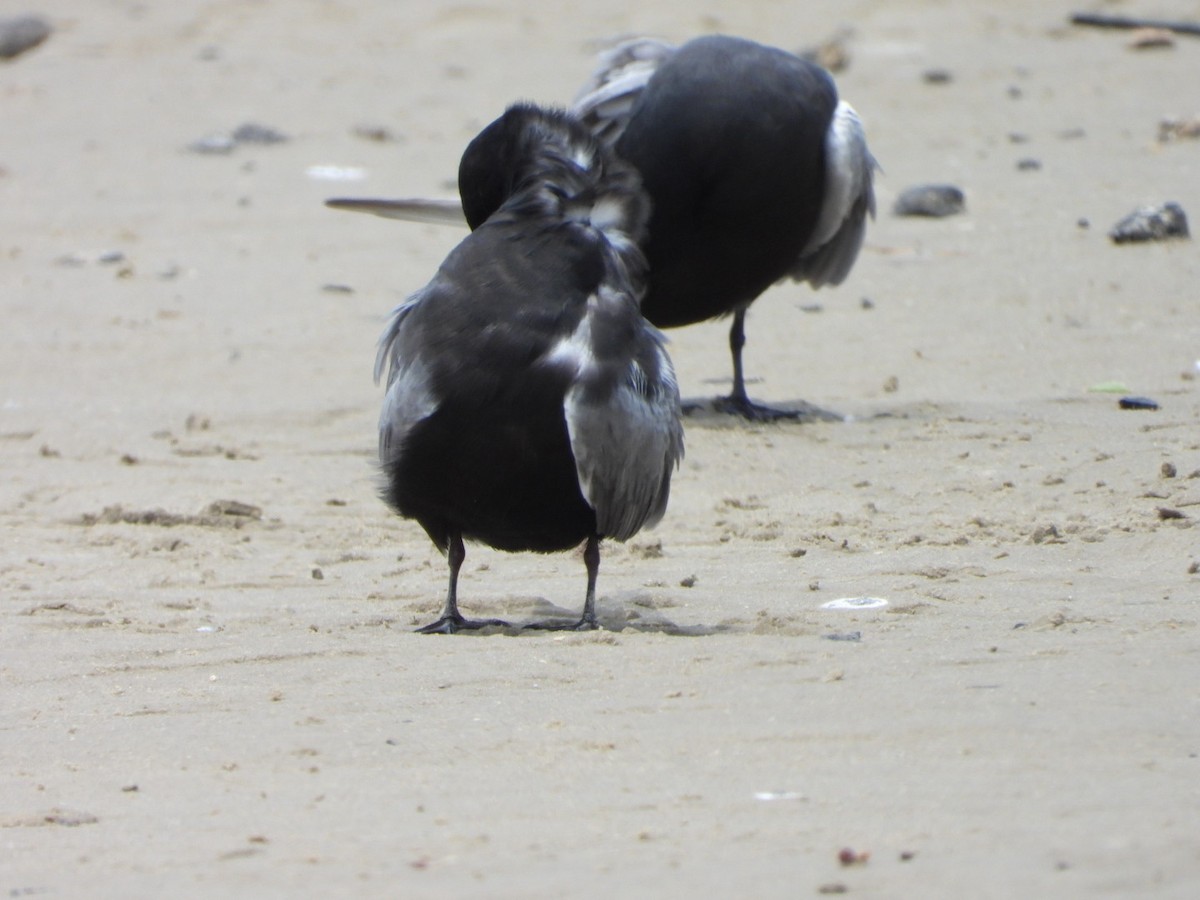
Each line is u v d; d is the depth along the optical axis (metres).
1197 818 6.99
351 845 7.13
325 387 17.80
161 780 8.18
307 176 27.47
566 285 10.34
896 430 15.84
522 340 10.10
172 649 10.55
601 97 16.28
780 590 11.67
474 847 7.03
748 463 15.07
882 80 32.81
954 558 12.27
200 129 31.03
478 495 10.31
